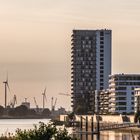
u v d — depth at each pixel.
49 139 101.94
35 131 102.25
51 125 103.00
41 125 102.94
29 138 101.75
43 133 101.94
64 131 102.88
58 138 102.19
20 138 102.00
